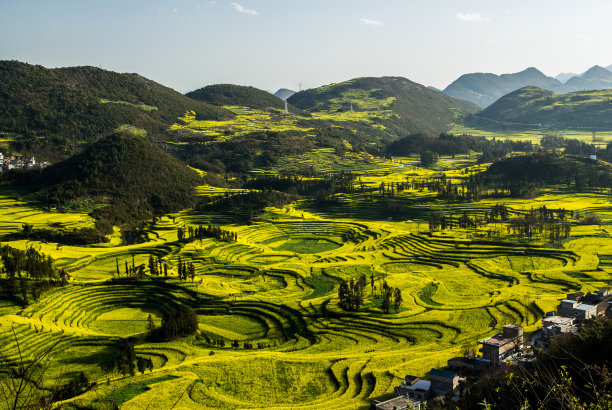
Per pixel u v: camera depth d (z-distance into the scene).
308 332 147.88
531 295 157.88
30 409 26.95
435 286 180.50
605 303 129.62
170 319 149.50
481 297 165.12
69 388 111.19
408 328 142.50
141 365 124.31
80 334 146.38
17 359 125.56
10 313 154.75
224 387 113.94
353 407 96.50
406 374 108.19
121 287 184.75
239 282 194.38
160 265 196.88
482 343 108.19
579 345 77.06
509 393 58.19
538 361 77.12
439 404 85.00
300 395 109.00
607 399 34.00
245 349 139.62
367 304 162.00
